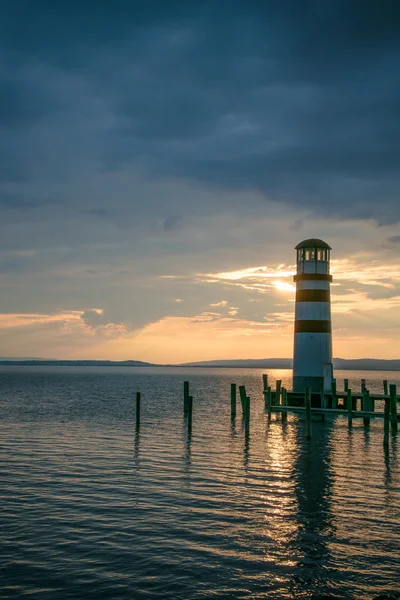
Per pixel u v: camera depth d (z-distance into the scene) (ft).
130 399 265.34
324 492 79.41
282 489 80.64
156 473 89.30
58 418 171.32
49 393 310.04
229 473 90.43
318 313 175.01
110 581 49.49
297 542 59.06
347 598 47.09
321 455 109.29
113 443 119.14
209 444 119.55
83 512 68.23
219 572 51.60
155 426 151.02
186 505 71.51
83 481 83.51
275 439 129.59
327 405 171.94
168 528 62.80
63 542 58.29
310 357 174.29
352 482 86.02
